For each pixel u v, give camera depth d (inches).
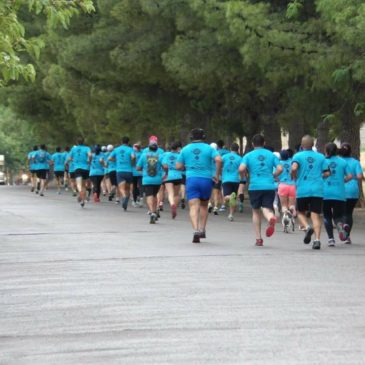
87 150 2080.5
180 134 2886.3
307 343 526.6
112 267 887.1
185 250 1042.1
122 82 2479.1
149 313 629.9
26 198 2439.7
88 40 2305.6
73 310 649.6
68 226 1409.9
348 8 1422.2
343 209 1134.4
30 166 2667.3
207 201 1165.7
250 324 585.9
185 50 1925.4
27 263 932.0
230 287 746.2
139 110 2699.3
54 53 2819.9
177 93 2504.9
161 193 1891.0
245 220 1643.7
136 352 511.2
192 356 498.0
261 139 1111.6
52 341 545.3
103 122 3048.7
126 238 1201.4
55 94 3048.7
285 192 1496.1
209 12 1704.0
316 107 1836.9
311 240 1203.9
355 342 529.0
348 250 1061.1
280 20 1658.5
